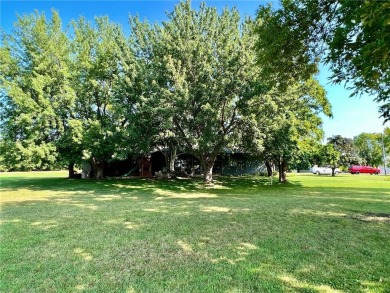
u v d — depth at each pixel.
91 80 16.91
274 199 9.91
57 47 16.64
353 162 41.22
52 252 4.11
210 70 13.12
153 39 15.98
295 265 3.56
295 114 15.77
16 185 16.08
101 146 15.76
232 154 27.02
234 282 3.08
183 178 21.48
